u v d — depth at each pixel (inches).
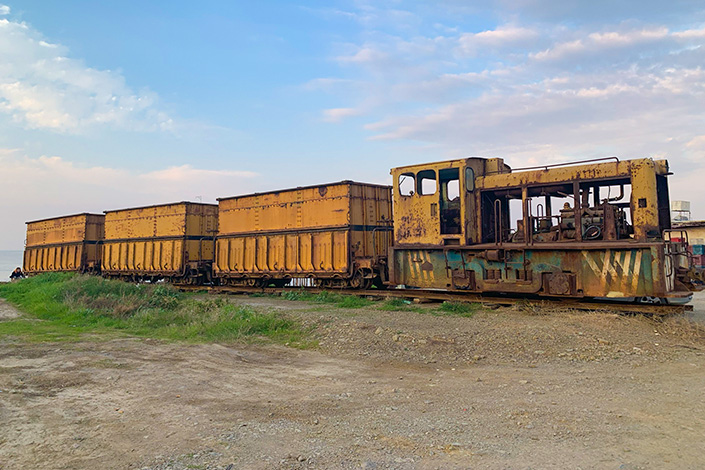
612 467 150.9
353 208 698.2
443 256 563.8
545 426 188.9
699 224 937.5
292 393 249.4
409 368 299.4
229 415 213.8
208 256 986.7
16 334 434.6
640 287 426.0
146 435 189.3
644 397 223.9
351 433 187.9
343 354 343.0
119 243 1115.3
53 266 1341.0
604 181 467.2
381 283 709.9
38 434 191.0
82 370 300.5
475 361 308.8
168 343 394.0
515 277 506.9
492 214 559.8
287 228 773.9
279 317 472.7
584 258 461.4
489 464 155.9
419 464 157.6
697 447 165.2
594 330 368.5
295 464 159.5
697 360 295.0
